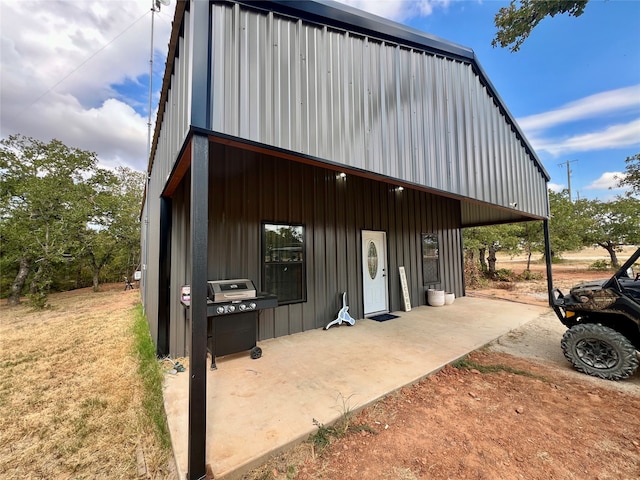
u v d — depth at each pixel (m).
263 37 2.16
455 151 3.69
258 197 4.19
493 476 1.65
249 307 3.30
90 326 5.83
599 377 2.90
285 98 2.21
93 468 1.85
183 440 1.97
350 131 2.62
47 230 9.99
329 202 5.06
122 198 13.84
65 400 2.72
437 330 4.56
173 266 3.63
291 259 4.50
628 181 11.45
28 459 1.94
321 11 2.48
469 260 10.95
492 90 4.48
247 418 2.18
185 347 3.58
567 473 1.66
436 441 1.97
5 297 10.95
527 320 5.17
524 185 5.37
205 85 1.82
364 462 1.79
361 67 2.79
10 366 3.68
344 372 2.99
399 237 6.28
